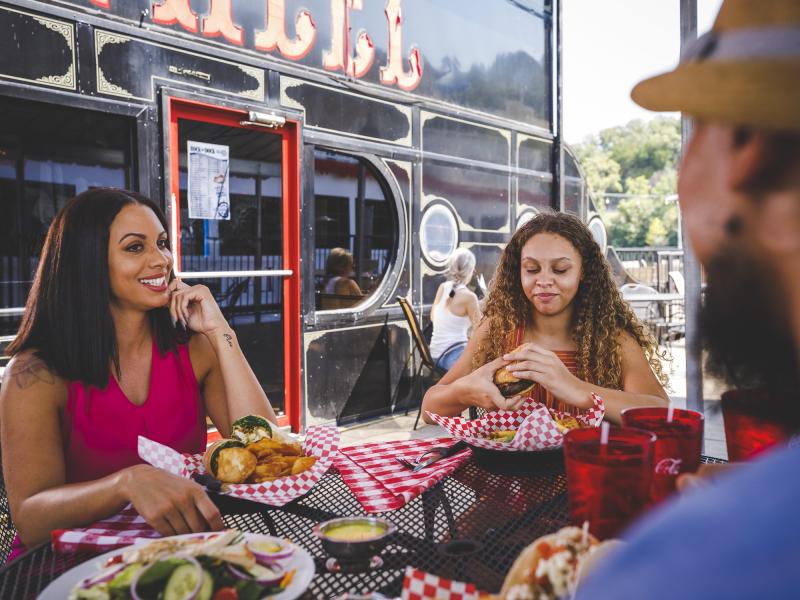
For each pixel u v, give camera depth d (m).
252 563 0.87
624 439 0.91
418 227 5.77
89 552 1.12
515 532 1.16
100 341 1.58
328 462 1.45
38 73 3.44
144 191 3.91
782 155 0.32
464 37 6.17
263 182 4.63
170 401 1.71
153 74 3.94
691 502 0.29
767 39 0.31
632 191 58.19
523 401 1.69
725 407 1.03
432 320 5.54
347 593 0.95
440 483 1.42
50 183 3.55
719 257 0.35
